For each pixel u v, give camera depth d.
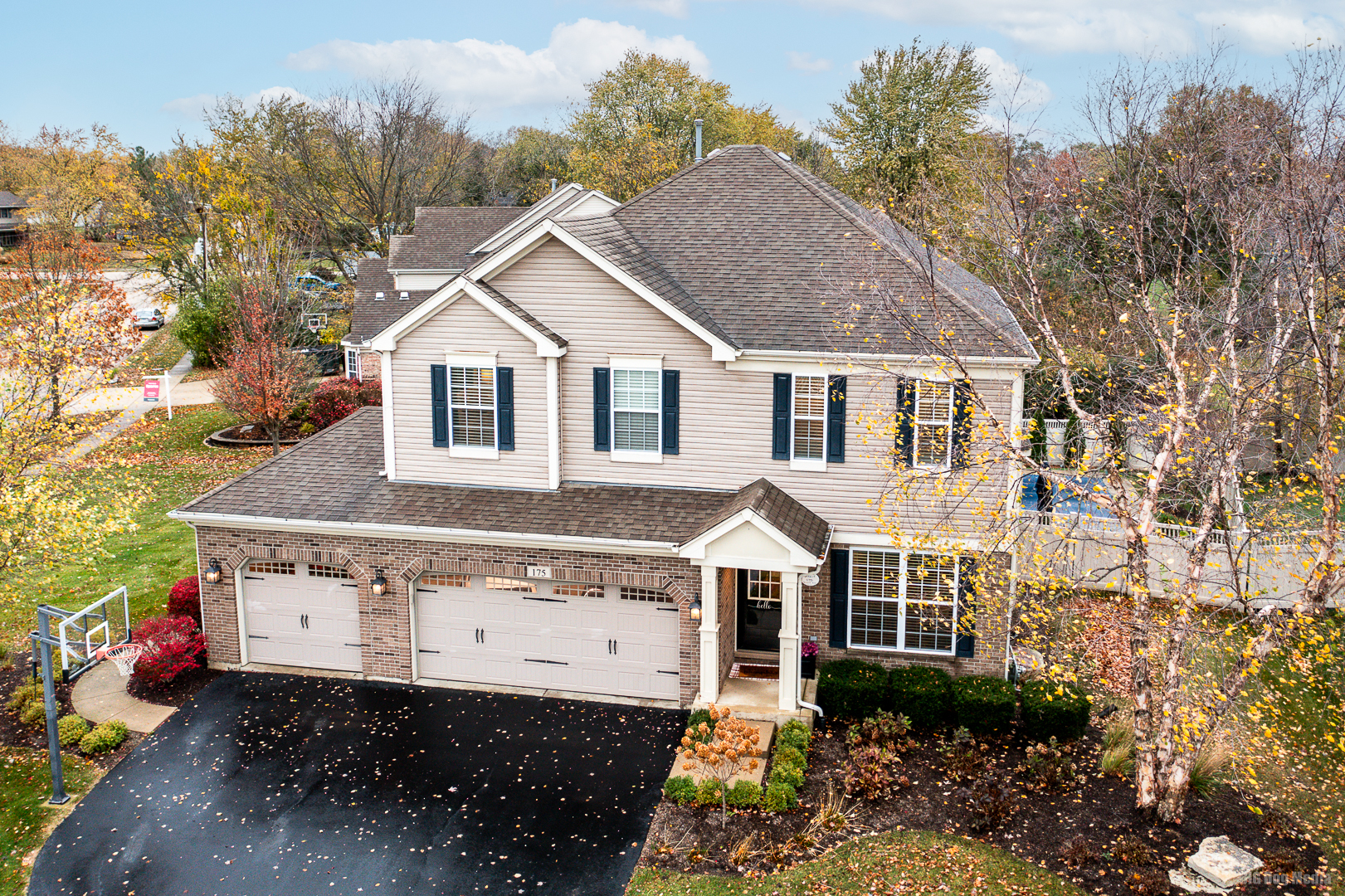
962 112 47.72
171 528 29.81
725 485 19.95
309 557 20.23
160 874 14.44
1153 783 15.09
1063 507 22.58
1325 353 13.24
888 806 15.77
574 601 19.58
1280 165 15.35
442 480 21.02
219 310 55.12
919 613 19.11
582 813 15.82
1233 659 19.19
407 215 68.31
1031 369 18.28
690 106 74.12
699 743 16.08
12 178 96.44
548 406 20.03
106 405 44.72
